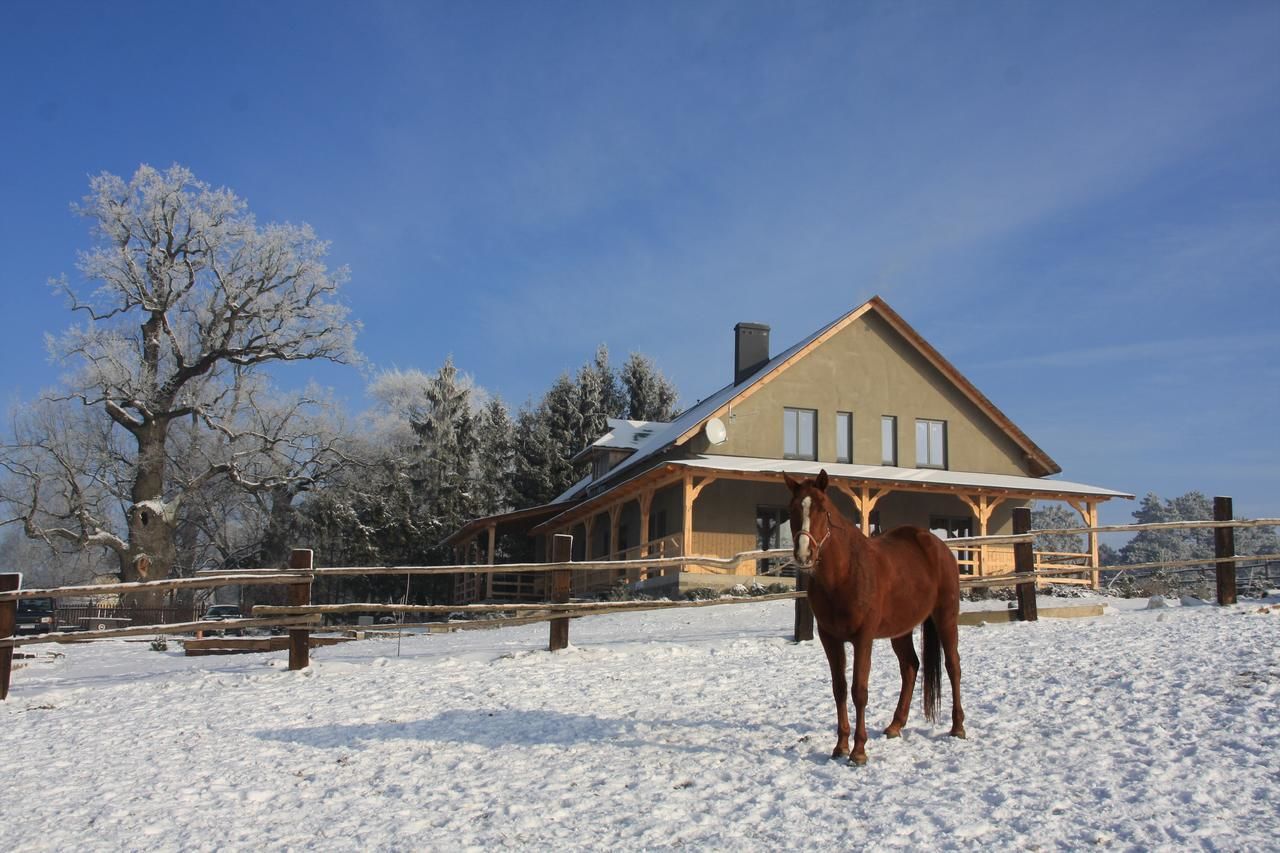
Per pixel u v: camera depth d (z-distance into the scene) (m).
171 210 41.84
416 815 6.61
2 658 12.07
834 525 7.39
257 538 52.59
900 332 31.61
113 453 48.12
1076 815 5.89
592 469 43.38
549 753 8.09
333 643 17.27
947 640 8.23
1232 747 7.01
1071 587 25.52
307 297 44.53
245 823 6.61
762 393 30.52
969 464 31.72
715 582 27.06
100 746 9.04
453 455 53.84
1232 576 15.09
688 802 6.58
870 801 6.37
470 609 13.39
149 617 33.69
